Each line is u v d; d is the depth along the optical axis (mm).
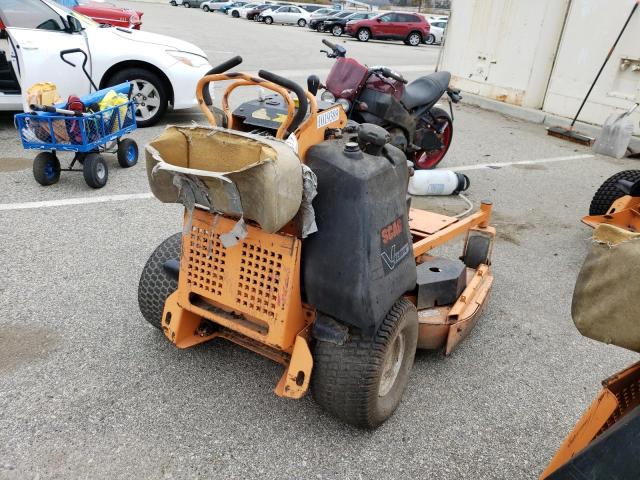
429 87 6168
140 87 7199
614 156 7762
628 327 1627
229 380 2895
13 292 3494
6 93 6578
